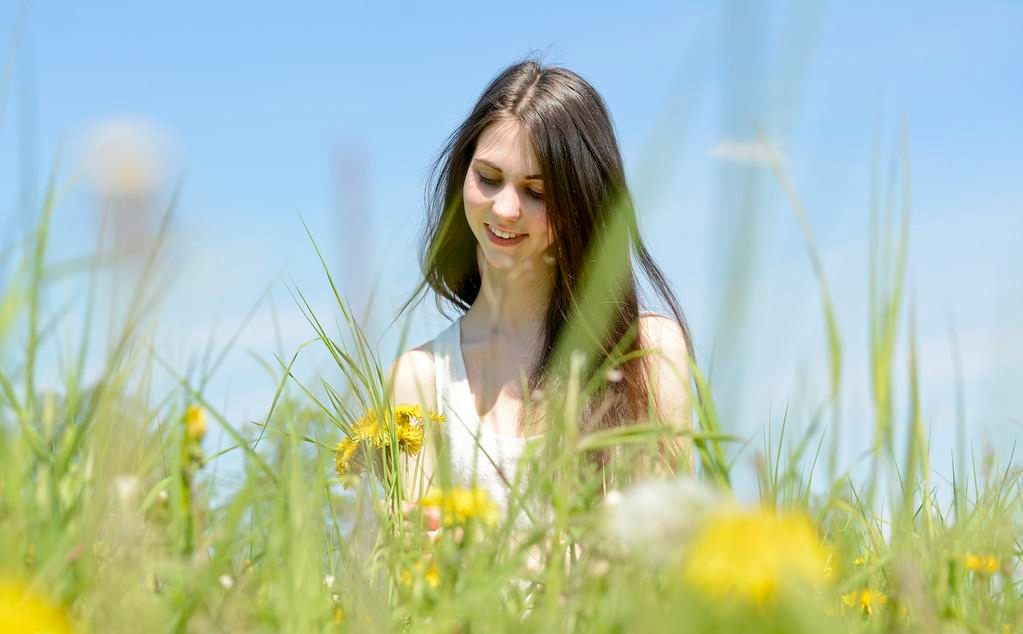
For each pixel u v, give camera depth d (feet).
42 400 4.90
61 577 3.90
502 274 10.21
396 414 7.50
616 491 4.79
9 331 4.42
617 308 8.18
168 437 4.84
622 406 8.24
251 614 4.15
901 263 4.37
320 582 4.53
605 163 10.23
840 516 5.53
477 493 5.18
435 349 10.60
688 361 4.80
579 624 4.21
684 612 3.01
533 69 10.51
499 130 10.11
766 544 2.96
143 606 3.84
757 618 2.92
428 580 5.10
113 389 4.50
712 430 4.62
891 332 4.39
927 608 4.36
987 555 5.22
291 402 5.83
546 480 4.87
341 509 5.92
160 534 4.47
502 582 4.29
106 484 4.32
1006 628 4.98
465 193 10.39
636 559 3.92
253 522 4.70
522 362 10.01
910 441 4.62
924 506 5.09
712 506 3.33
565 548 4.68
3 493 4.28
